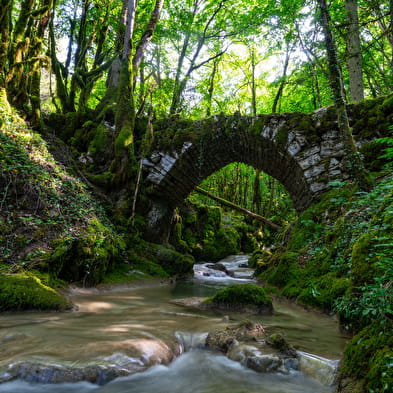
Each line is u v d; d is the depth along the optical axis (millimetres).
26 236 5648
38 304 4230
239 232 22094
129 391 2293
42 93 18328
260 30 15203
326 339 3604
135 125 11555
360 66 10047
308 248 7406
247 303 5195
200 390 2365
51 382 2180
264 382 2533
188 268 11383
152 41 14758
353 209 6375
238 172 27922
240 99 24781
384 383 1853
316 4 6871
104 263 6906
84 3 13352
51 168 7766
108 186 10094
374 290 2439
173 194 11664
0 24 7914
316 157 9164
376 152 7949
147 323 3977
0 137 6879
